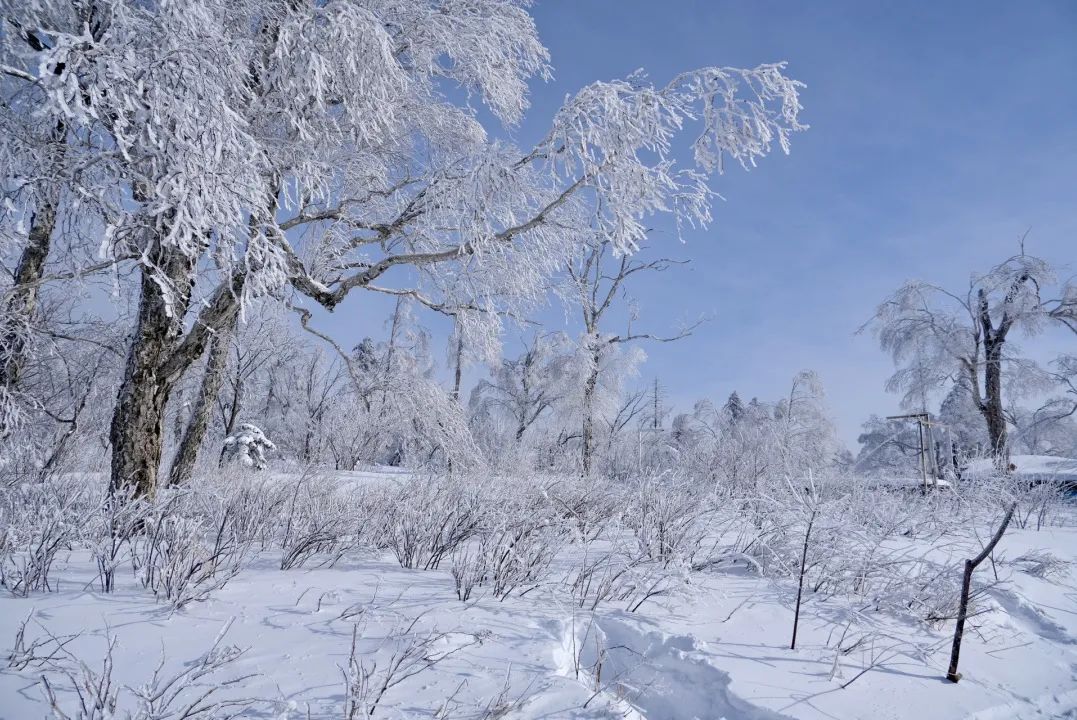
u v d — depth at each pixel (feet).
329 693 8.29
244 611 11.57
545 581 14.69
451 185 22.52
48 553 12.75
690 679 10.89
